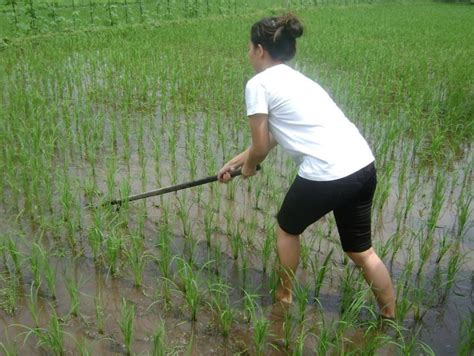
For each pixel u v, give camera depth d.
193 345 2.92
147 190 4.75
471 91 7.85
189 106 7.07
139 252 3.79
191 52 10.48
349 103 7.04
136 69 8.62
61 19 12.98
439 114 7.05
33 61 9.02
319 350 2.71
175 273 3.54
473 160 5.52
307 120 2.77
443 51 11.47
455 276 3.61
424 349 2.74
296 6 20.23
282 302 3.26
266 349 2.92
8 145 5.43
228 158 5.38
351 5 23.61
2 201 4.44
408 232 4.18
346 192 2.78
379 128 6.39
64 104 6.51
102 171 5.12
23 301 3.24
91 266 3.62
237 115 6.73
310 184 2.79
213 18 16.17
